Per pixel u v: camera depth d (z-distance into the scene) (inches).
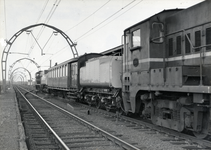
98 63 605.0
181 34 327.9
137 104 403.9
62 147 270.1
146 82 357.7
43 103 834.2
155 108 361.1
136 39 393.4
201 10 294.5
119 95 516.7
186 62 317.4
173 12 362.3
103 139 310.0
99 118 485.4
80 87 783.1
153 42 352.2
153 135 328.2
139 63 380.5
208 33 283.6
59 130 370.9
